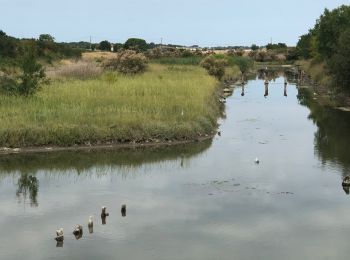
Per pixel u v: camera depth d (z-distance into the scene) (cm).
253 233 1731
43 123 3047
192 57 10562
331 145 3152
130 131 3088
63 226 1791
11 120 3028
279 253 1571
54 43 8712
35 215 1897
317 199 2084
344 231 1750
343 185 2253
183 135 3206
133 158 2814
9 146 2866
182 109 3525
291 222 1834
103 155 2862
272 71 11706
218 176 2430
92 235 1711
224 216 1891
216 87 5816
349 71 5244
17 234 1714
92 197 2119
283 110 4809
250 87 7369
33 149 2878
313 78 8169
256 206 1998
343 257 1546
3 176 2450
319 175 2442
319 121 4153
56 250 1586
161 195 2142
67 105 3412
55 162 2709
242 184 2295
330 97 5844
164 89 4153
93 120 3142
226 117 4281
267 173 2475
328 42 7612
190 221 1839
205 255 1552
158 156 2858
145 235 1712
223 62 7869
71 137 2958
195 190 2209
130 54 6141
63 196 2133
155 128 3164
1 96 3528
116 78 4753
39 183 2336
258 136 3444
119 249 1596
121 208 1930
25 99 3512
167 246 1620
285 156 2836
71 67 5412
